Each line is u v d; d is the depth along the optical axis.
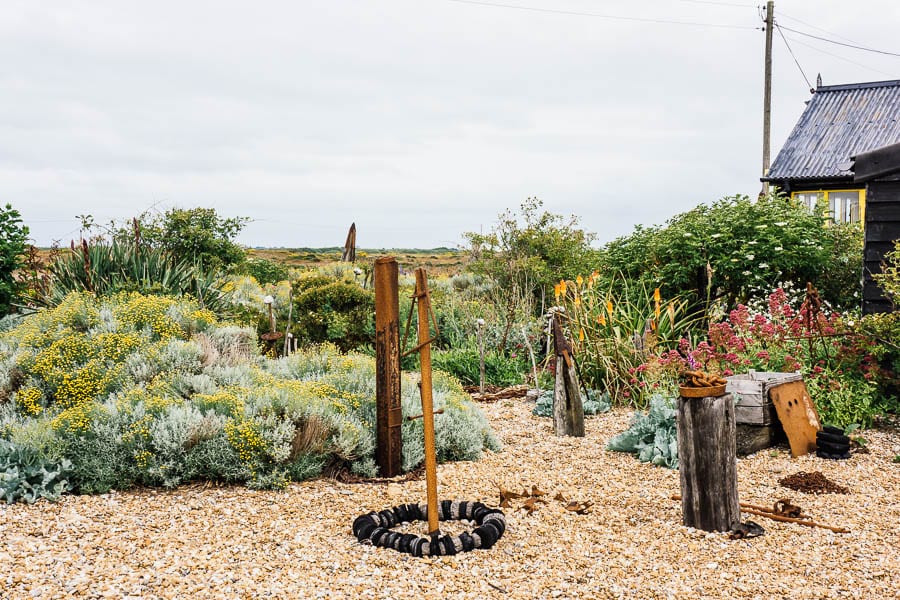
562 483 5.46
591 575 3.79
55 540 4.13
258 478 5.14
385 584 3.64
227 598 3.46
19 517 4.48
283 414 5.54
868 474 5.66
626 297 10.05
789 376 6.67
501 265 15.39
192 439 5.19
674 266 10.61
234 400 5.53
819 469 5.79
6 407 5.88
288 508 4.76
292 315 11.37
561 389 7.08
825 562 3.97
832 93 18.36
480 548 4.11
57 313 6.97
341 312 11.39
